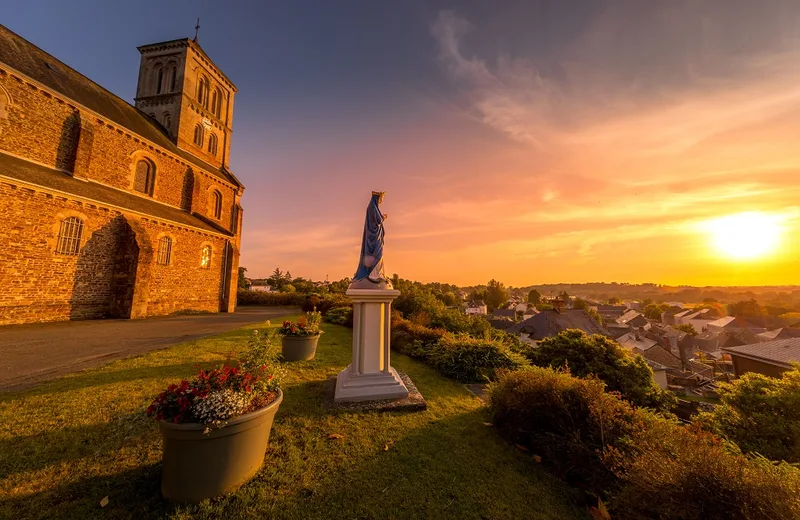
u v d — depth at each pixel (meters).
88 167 16.31
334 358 8.29
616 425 3.69
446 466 3.60
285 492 2.93
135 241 15.92
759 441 5.29
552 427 4.09
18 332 10.65
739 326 72.44
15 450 3.31
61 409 4.30
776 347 15.02
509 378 4.89
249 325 14.33
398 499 2.97
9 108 13.87
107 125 17.64
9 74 13.89
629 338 45.62
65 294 13.86
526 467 3.70
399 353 10.27
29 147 14.45
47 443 3.47
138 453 3.36
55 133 15.41
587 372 8.62
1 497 2.62
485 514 2.86
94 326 12.66
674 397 8.62
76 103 16.03
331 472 3.31
